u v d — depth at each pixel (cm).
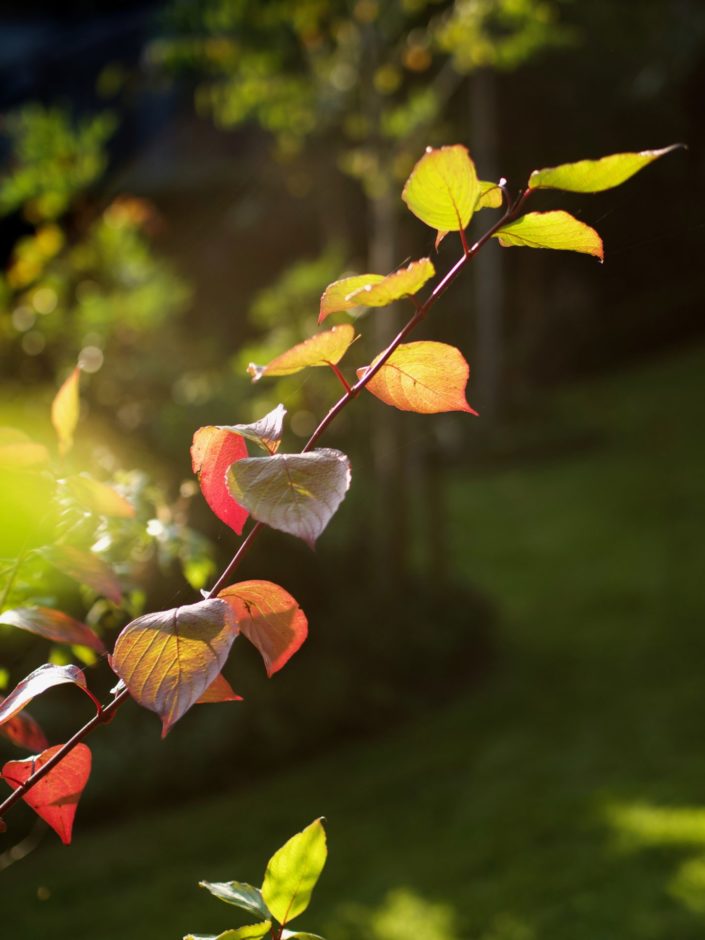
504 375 1617
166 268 500
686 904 386
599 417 1631
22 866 519
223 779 605
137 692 44
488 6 699
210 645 45
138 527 130
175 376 521
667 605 884
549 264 1700
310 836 56
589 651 792
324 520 41
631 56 605
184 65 783
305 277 604
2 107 1061
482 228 773
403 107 798
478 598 831
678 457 1392
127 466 450
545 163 222
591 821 484
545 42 681
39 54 1075
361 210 1302
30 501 57
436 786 566
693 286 1728
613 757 567
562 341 1784
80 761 59
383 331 453
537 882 426
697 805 479
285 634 50
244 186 1245
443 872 454
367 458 751
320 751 641
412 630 737
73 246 423
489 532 1216
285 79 788
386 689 686
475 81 898
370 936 402
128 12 1066
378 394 53
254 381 49
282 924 57
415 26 805
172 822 559
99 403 478
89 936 429
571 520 1214
